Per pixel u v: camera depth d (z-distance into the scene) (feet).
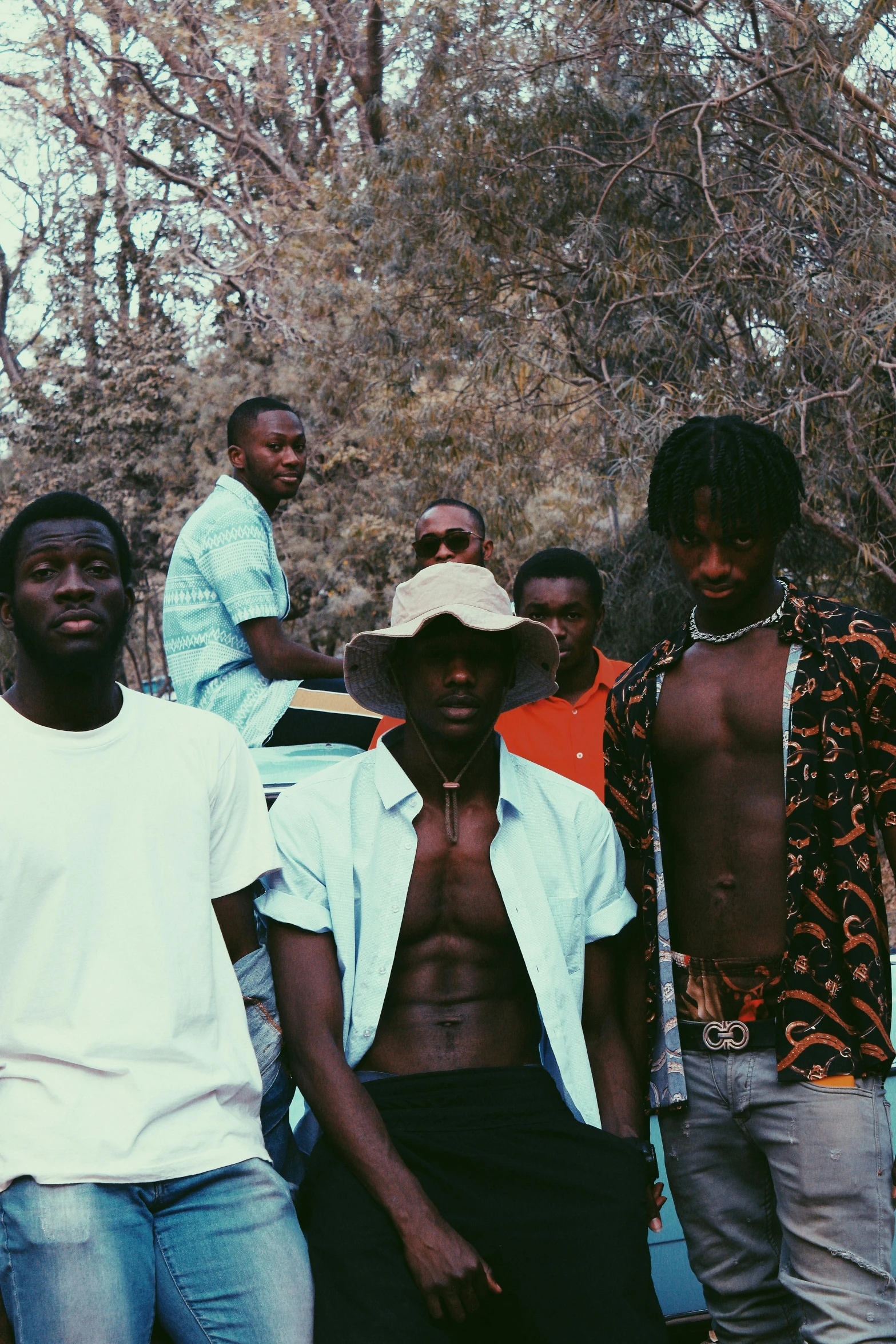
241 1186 7.86
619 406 30.04
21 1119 7.64
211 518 13.53
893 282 27.99
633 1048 9.04
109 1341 7.22
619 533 34.45
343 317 47.14
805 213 28.58
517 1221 7.80
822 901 8.21
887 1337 8.01
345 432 48.78
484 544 15.92
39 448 58.80
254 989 8.63
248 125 66.90
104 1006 7.86
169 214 62.69
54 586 8.13
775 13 29.86
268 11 61.72
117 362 57.93
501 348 32.63
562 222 33.01
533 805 9.14
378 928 8.60
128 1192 7.64
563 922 8.89
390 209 34.60
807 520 28.86
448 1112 8.21
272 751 12.54
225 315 59.82
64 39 63.41
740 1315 8.97
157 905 8.14
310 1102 8.25
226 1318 7.55
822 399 28.25
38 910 7.90
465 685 8.70
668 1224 10.05
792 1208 8.31
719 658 8.78
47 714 8.30
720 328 30.86
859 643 8.41
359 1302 7.55
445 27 33.60
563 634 12.84
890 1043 8.14
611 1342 7.48
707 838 8.63
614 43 31.96
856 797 8.29
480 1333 7.67
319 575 50.90
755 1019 8.44
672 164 31.94
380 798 8.89
